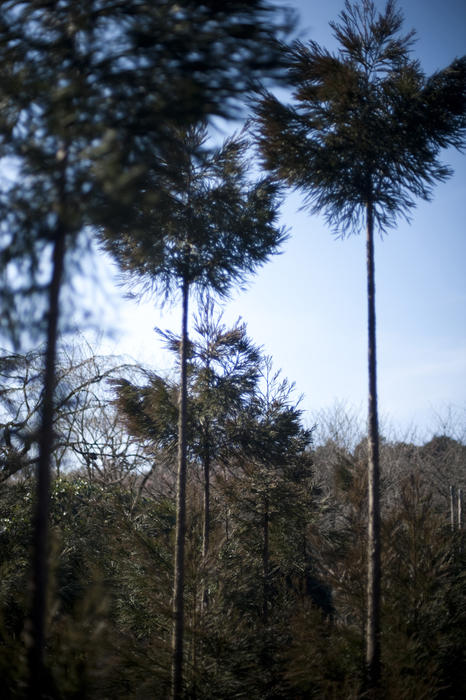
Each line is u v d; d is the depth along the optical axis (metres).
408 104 7.68
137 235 4.98
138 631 9.12
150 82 4.38
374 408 7.57
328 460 20.44
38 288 4.39
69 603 9.45
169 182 5.54
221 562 9.92
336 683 6.86
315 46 7.70
